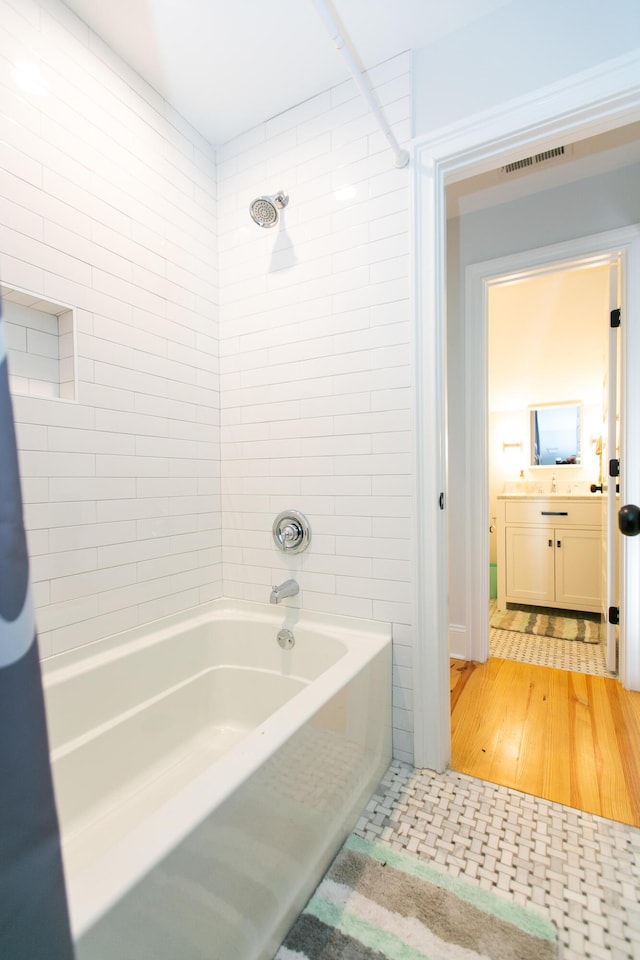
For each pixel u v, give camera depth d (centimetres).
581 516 296
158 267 159
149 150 156
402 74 144
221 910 74
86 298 133
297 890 95
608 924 92
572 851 111
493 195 206
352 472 157
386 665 144
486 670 218
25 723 45
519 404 354
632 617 194
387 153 148
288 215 169
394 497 149
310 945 89
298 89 159
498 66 130
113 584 141
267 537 177
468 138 134
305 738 98
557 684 202
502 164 139
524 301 281
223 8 128
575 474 339
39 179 120
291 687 161
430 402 142
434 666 142
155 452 158
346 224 157
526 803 128
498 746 157
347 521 158
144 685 144
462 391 226
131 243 148
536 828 118
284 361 172
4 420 46
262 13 129
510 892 100
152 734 143
